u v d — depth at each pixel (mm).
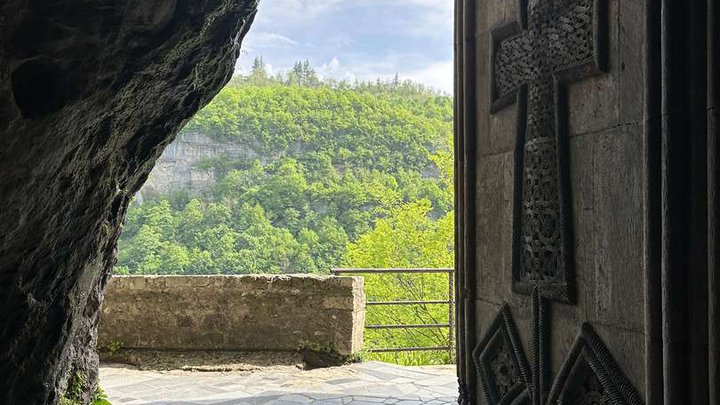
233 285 5473
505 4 2510
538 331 2160
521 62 2348
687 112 1489
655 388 1542
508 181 2457
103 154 2238
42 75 1644
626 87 1748
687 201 1481
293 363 5230
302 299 5434
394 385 4703
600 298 1853
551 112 2129
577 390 1957
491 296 2596
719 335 1381
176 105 2828
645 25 1600
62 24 1622
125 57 1985
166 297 5465
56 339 2297
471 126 2793
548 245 2121
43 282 2098
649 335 1564
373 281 15750
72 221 2170
